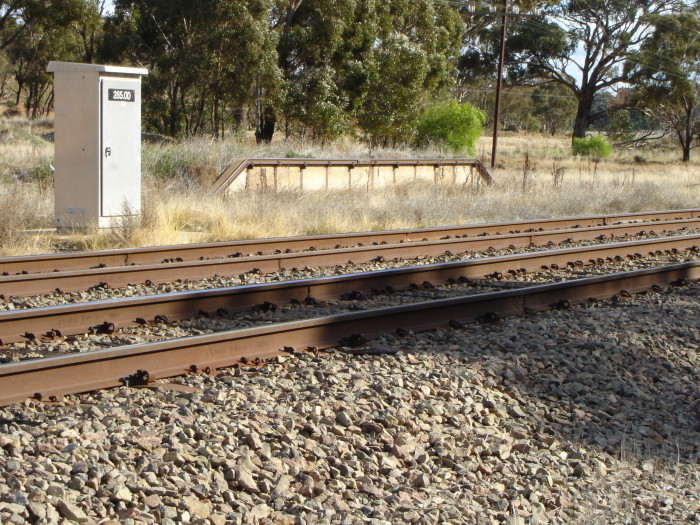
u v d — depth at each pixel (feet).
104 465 15.55
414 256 44.62
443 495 16.37
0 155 80.53
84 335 25.34
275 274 37.60
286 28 135.74
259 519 14.61
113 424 17.60
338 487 16.06
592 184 88.38
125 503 14.39
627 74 232.12
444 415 20.01
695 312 32.78
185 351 21.97
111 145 48.44
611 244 46.80
